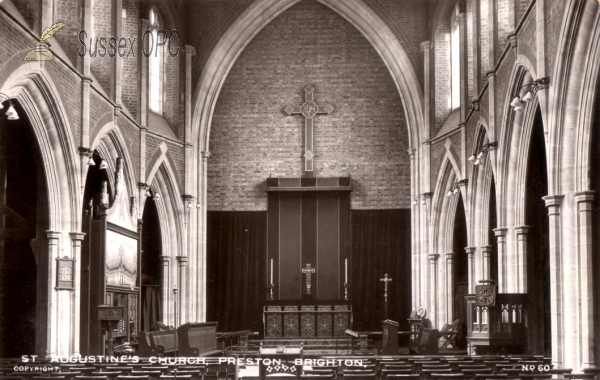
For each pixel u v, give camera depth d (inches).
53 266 933.2
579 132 713.0
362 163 1581.0
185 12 1476.4
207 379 697.0
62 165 943.0
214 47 1485.0
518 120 919.7
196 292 1459.2
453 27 1403.8
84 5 1009.5
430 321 1369.3
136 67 1270.9
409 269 1546.5
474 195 1181.1
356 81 1596.9
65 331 935.7
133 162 1239.5
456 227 1409.9
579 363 703.7
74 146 960.3
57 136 930.1
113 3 1138.7
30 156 985.5
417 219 1470.2
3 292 956.0
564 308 725.3
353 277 1546.5
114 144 1154.0
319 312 1398.9
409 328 1523.1
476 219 1153.4
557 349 738.8
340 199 1561.3
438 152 1400.1
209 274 1553.9
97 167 1162.0
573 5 675.4
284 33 1606.8
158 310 1403.8
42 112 897.5
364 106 1592.0
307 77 1598.2
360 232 1561.3
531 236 951.0
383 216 1563.7
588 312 701.9
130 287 1159.6
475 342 885.2
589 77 693.9
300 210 1560.0
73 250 961.5
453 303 1387.8
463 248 1418.6
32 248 936.9
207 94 1487.5
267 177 1578.5
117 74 1140.5
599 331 701.3
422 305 1429.6
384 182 1574.8
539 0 772.6
